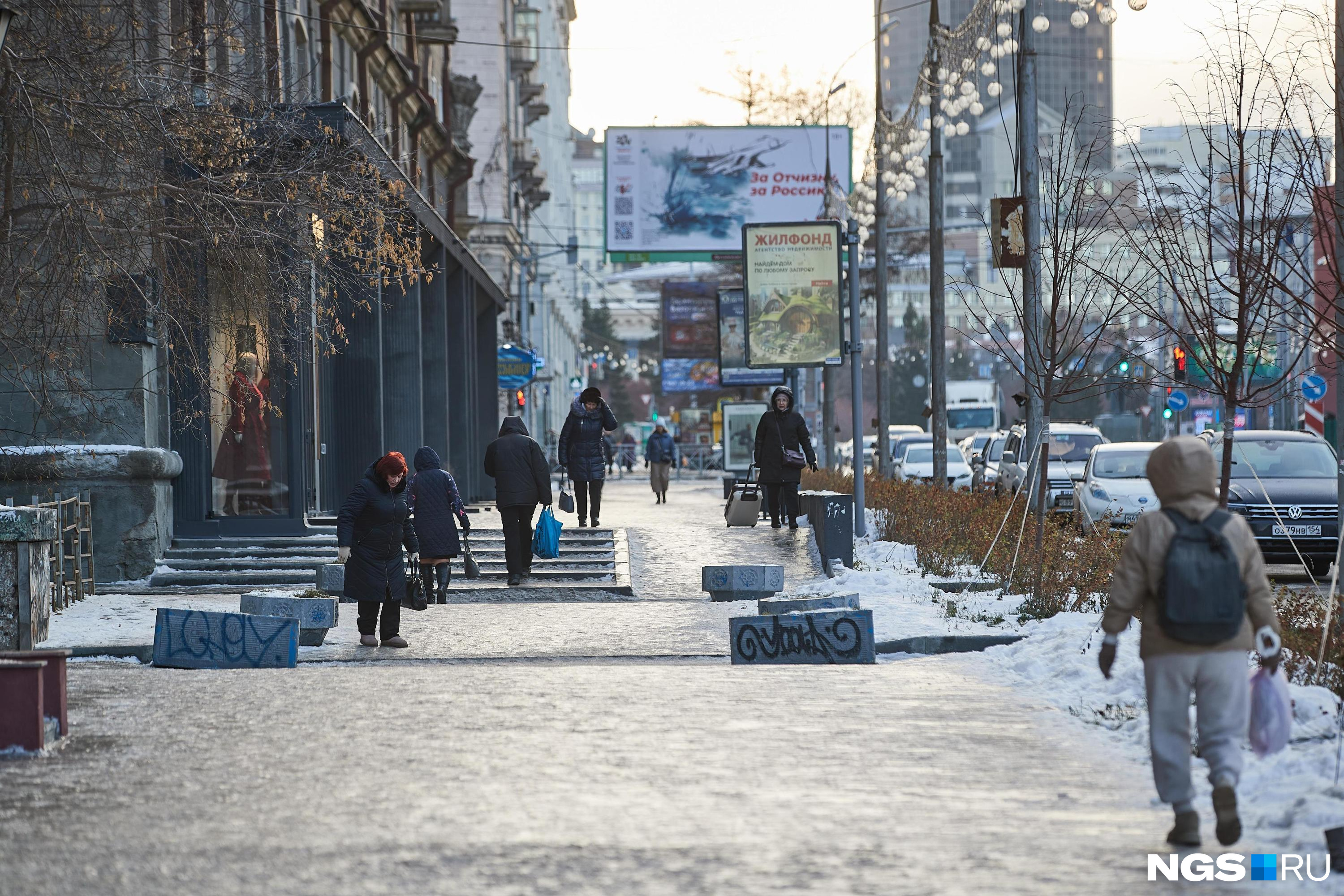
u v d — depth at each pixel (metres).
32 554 27.53
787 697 21.50
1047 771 16.41
